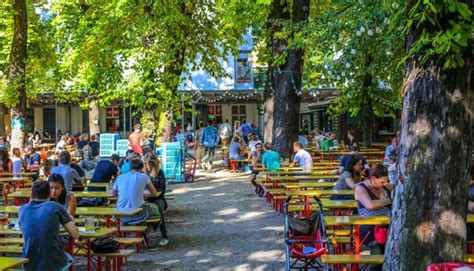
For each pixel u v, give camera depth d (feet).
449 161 18.99
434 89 19.03
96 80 85.76
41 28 97.55
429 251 19.07
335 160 75.05
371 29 36.09
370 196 28.02
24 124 71.05
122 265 30.94
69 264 23.16
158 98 75.72
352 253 27.58
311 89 82.28
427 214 19.13
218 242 36.47
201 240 37.24
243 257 32.32
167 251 34.32
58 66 93.45
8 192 51.85
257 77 120.37
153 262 31.63
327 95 118.11
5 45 94.07
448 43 17.66
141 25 75.15
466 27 17.89
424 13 18.08
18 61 70.85
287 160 60.34
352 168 37.27
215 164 96.73
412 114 19.56
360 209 27.99
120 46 80.74
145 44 77.87
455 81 18.89
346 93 70.85
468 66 18.89
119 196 34.50
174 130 111.55
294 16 56.65
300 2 56.39
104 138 85.66
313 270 28.81
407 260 19.38
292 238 27.14
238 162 83.82
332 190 36.86
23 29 70.85
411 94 19.61
